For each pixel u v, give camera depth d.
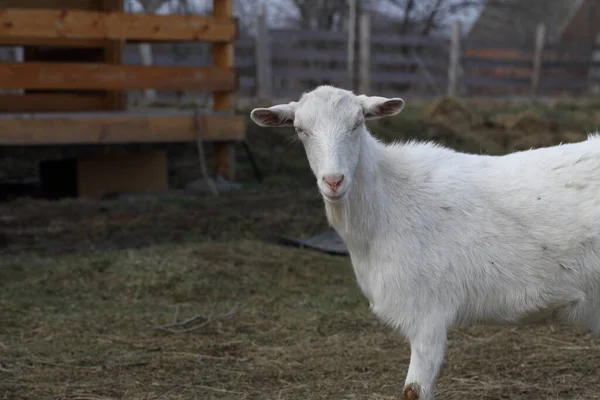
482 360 5.81
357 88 20.92
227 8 11.56
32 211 9.98
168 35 11.20
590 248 4.47
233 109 11.79
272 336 6.34
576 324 4.68
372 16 28.41
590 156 4.58
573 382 5.38
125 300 7.10
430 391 4.55
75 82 10.69
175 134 11.28
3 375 5.55
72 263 7.90
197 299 7.15
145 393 5.29
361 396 5.20
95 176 11.09
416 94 22.53
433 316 4.54
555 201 4.51
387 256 4.56
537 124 15.49
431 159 4.74
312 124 4.43
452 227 4.56
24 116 10.37
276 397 5.22
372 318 6.71
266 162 13.12
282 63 25.42
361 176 4.53
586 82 25.39
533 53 27.20
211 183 11.28
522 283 4.53
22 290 7.27
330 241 8.66
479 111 17.33
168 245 8.46
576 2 42.28
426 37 22.50
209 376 5.58
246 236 9.00
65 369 5.68
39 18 10.30
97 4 12.73
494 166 4.73
